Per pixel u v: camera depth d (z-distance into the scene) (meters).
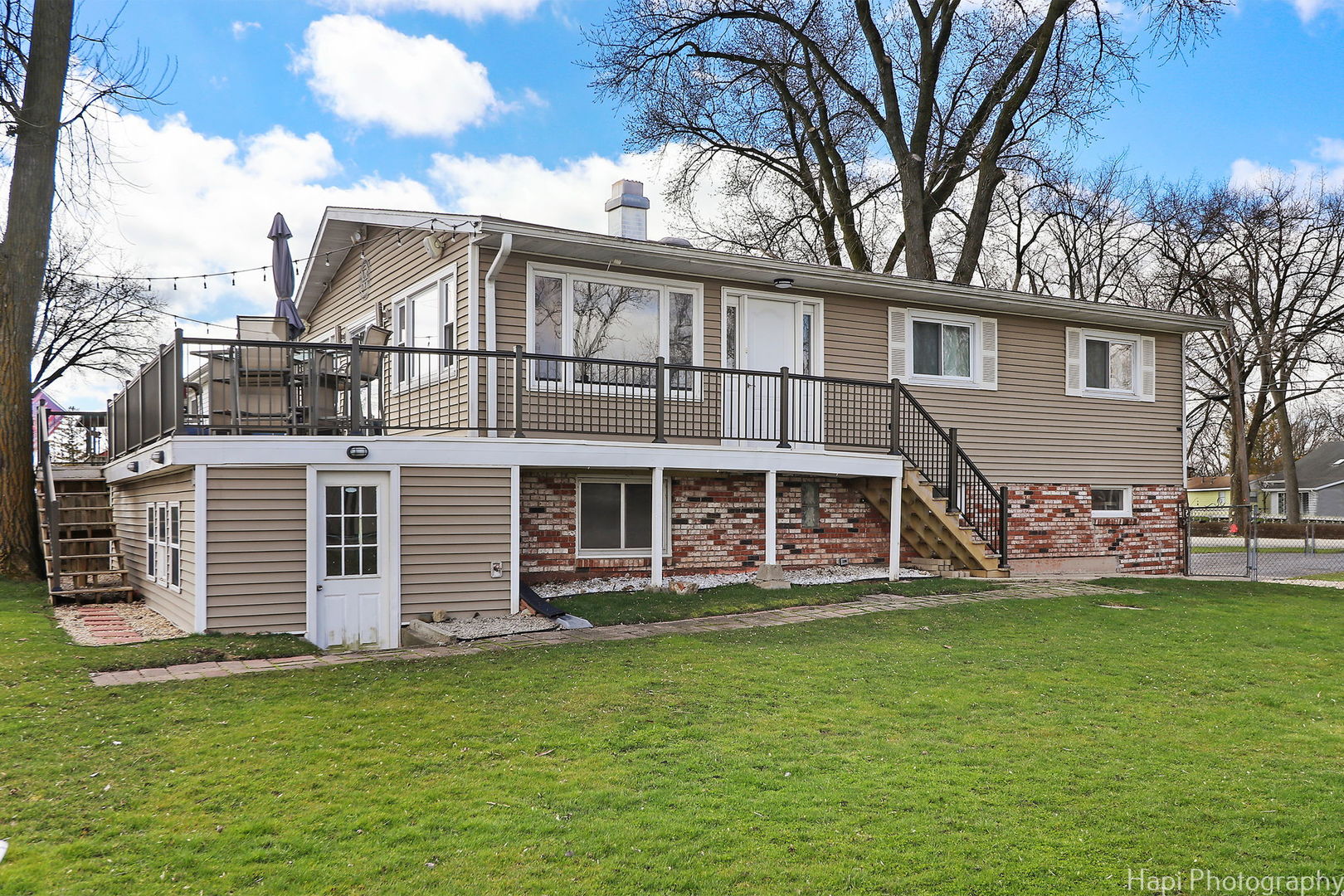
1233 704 7.38
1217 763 5.92
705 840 4.67
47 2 14.45
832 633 9.97
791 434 14.51
